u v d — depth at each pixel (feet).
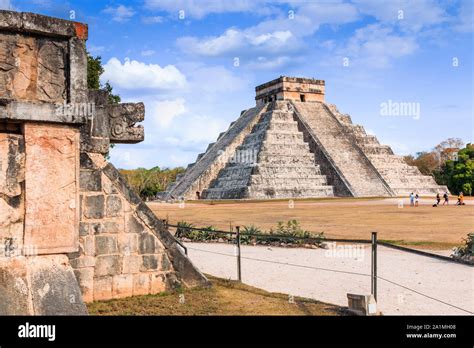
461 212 141.69
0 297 22.59
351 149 278.46
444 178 317.42
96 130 36.01
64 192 24.73
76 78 25.04
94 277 35.06
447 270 51.42
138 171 341.21
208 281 40.34
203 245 77.36
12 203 23.65
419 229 93.45
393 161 292.40
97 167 35.68
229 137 306.35
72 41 25.05
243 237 79.71
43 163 24.22
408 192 269.44
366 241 35.68
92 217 35.24
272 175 253.85
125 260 36.32
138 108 37.63
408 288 42.16
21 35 23.84
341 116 320.91
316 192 254.68
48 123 24.36
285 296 38.50
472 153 312.29
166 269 38.27
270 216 131.54
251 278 48.06
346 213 141.08
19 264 23.52
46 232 24.22
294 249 71.26
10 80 23.52
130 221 36.68
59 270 24.57
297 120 294.05
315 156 274.36
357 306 33.01
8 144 23.53
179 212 154.92
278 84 313.73
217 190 264.11
